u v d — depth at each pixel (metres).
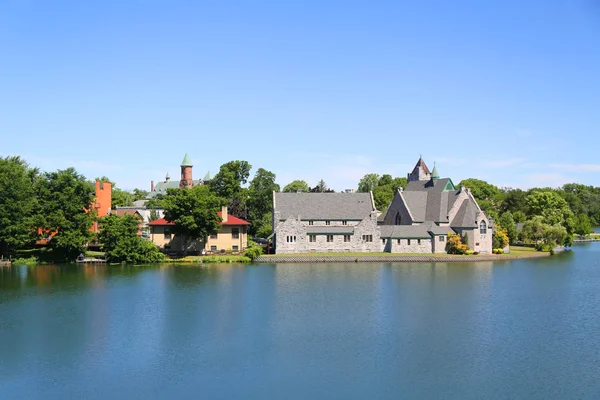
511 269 122.06
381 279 106.50
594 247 193.50
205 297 88.50
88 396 50.19
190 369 56.34
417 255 136.62
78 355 60.47
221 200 142.62
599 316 76.88
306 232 140.00
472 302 85.38
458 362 58.06
